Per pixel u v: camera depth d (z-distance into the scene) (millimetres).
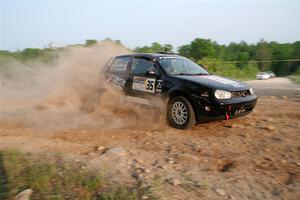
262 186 3373
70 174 3539
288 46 91500
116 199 2953
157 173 3664
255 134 5328
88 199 2988
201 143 4922
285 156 4254
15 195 3088
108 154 4316
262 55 87750
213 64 26719
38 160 4023
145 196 3037
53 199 2994
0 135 5469
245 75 40750
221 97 5438
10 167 3748
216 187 3330
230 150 4566
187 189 3258
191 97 5617
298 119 6430
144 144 4898
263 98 10039
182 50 63406
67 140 5148
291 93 12734
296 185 3377
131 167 3871
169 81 6023
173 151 4547
